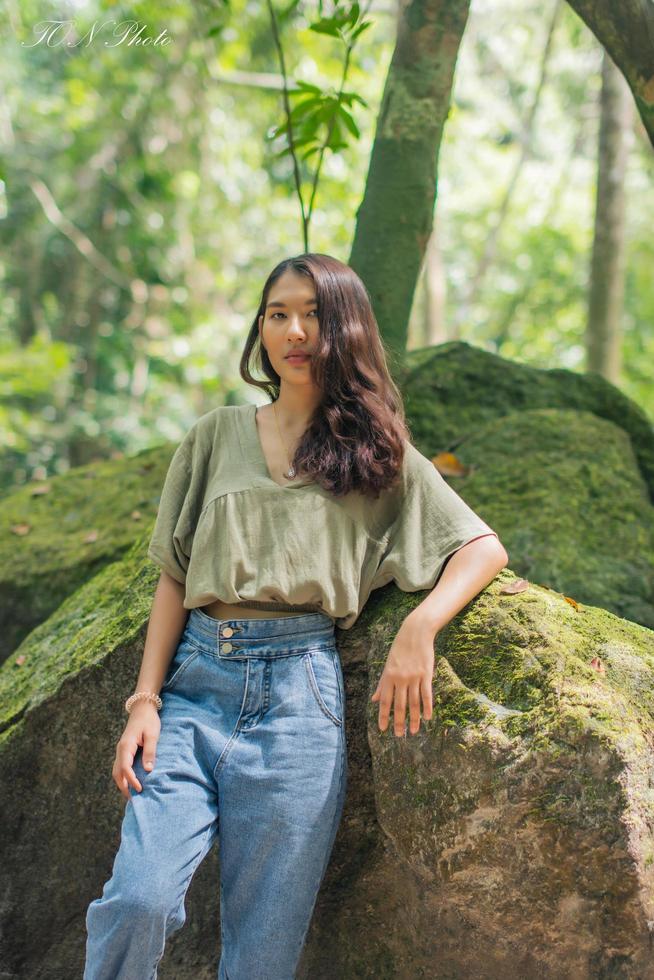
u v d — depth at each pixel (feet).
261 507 6.44
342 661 6.93
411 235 10.84
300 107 10.96
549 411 12.82
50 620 9.55
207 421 7.07
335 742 6.22
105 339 36.42
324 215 37.96
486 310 54.24
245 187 37.52
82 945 7.81
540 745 5.76
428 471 6.75
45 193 33.24
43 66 35.78
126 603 8.09
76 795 7.68
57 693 7.56
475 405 13.75
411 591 6.59
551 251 49.93
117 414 33.19
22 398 31.50
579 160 51.01
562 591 10.30
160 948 5.65
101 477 13.33
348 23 10.63
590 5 8.60
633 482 11.95
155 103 32.76
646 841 5.56
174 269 36.19
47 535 12.39
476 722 6.03
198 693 6.42
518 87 40.22
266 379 7.50
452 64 10.66
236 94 35.06
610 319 27.27
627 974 5.71
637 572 10.71
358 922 7.09
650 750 5.78
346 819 7.02
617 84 26.99
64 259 35.73
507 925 6.02
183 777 6.04
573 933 5.82
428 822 6.14
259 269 41.11
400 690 6.13
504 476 11.75
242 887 6.01
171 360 35.42
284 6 28.37
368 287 10.84
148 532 9.78
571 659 6.13
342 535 6.50
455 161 51.57
